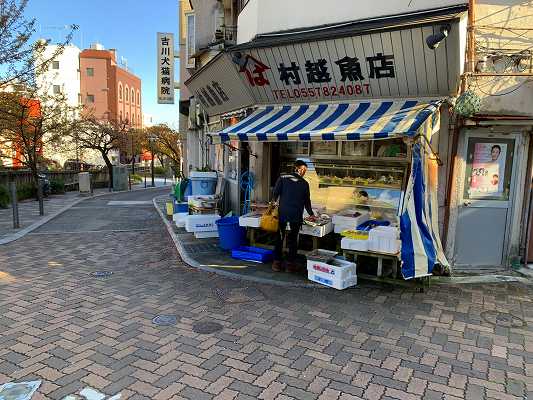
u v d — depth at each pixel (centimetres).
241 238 801
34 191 1966
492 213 658
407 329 455
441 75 620
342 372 366
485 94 623
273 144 893
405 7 659
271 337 433
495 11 617
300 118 744
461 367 377
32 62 1565
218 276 645
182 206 1165
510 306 524
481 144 644
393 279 599
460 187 646
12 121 1848
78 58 5650
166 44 1817
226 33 1158
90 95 5734
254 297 552
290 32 793
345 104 751
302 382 350
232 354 396
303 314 494
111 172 2902
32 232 1050
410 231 555
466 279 626
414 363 383
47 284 608
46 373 361
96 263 734
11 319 477
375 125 587
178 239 907
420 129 559
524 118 605
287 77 771
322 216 720
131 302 534
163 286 598
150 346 412
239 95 910
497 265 670
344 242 612
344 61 688
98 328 454
